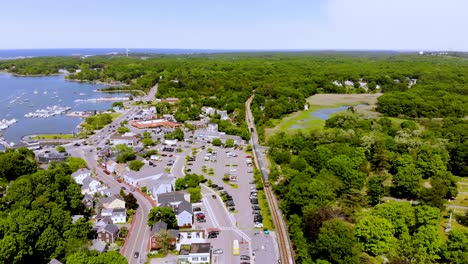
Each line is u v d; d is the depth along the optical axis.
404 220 93.19
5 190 114.88
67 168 132.88
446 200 114.62
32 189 103.69
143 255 87.12
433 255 83.69
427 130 184.00
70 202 105.69
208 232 96.62
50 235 81.00
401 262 79.75
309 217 92.19
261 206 112.69
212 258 86.12
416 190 115.00
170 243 90.06
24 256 76.69
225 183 130.88
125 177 131.38
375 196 110.94
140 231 97.75
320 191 101.06
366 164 137.75
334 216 92.56
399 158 136.62
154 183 120.75
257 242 92.06
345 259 79.00
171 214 98.25
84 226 90.31
